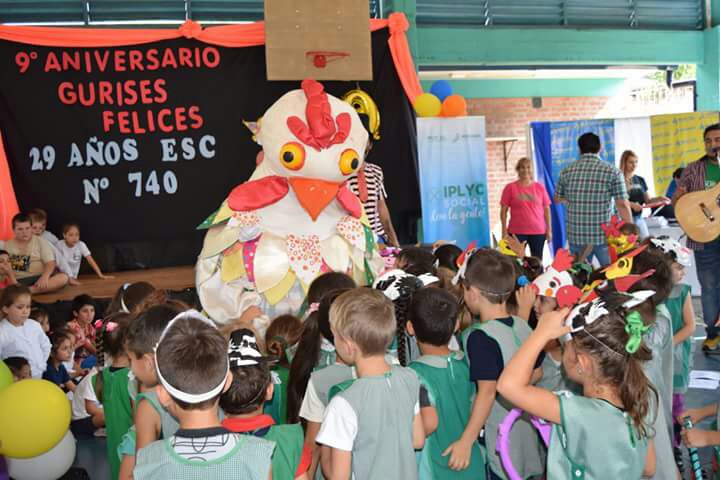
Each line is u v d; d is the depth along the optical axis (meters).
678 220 5.84
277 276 4.21
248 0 7.45
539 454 2.74
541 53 8.47
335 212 4.48
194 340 1.77
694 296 8.07
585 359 1.93
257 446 1.78
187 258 6.96
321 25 6.46
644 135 9.11
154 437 2.21
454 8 8.25
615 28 8.75
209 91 6.60
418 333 2.60
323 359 2.71
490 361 2.50
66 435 3.78
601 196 6.78
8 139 6.28
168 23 7.30
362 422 2.11
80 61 6.36
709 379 5.00
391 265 4.66
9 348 4.73
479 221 7.24
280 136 4.21
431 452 2.53
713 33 8.93
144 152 6.51
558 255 2.64
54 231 6.40
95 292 6.07
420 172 6.99
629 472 1.90
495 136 10.99
